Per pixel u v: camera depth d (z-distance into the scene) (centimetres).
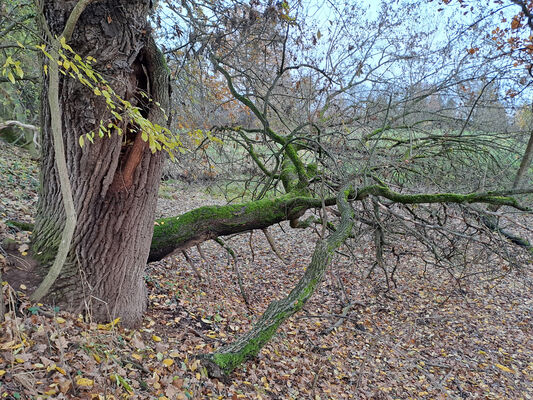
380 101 725
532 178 709
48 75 309
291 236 1182
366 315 776
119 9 302
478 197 453
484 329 783
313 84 598
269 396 416
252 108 584
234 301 655
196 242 491
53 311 335
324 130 642
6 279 341
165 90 348
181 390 335
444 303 877
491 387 602
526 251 670
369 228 653
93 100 315
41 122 353
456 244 713
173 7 531
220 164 798
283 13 496
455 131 770
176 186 1132
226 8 534
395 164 602
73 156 335
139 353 363
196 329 484
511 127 772
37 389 244
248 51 604
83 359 297
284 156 716
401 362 623
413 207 681
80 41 297
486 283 977
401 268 1041
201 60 615
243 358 399
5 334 274
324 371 529
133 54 319
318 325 684
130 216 363
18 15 554
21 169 963
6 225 426
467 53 702
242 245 1048
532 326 811
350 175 561
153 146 281
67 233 269
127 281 387
